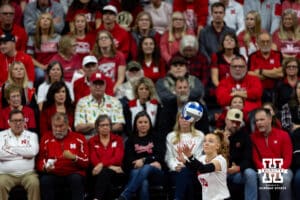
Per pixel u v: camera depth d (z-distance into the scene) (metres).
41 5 39.38
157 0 40.47
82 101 33.75
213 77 36.81
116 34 38.34
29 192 31.17
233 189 31.64
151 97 34.25
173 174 31.81
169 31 38.69
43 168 31.42
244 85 35.25
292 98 33.84
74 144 31.62
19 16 40.00
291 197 31.53
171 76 35.16
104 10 38.22
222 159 27.91
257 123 31.86
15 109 31.98
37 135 32.56
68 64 36.72
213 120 35.09
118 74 36.84
